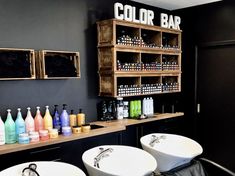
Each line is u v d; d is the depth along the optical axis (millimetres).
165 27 3355
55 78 2453
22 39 2328
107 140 2658
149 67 3191
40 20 2449
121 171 2035
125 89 2918
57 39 2588
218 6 3523
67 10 2662
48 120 2336
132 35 3125
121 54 3205
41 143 2076
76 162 2361
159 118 3230
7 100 2252
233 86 3477
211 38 3627
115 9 2818
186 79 3930
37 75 2361
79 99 2814
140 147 3076
